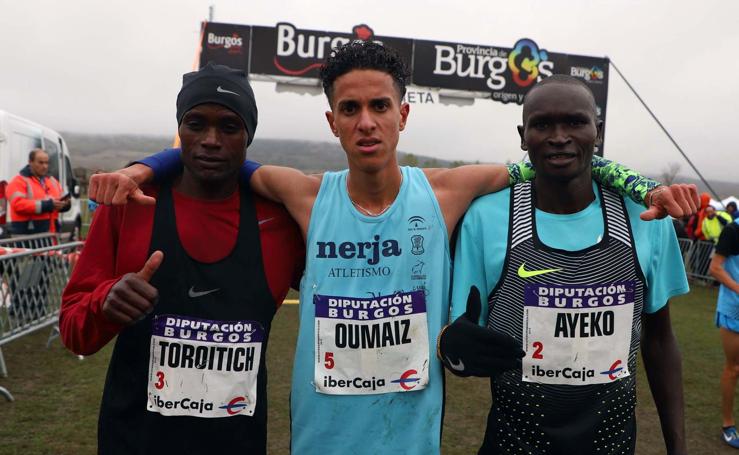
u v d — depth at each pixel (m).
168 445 1.69
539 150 1.66
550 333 1.69
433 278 1.74
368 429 1.70
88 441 3.24
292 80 11.08
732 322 3.56
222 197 1.80
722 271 3.60
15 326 4.64
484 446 1.85
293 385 1.77
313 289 1.73
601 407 1.69
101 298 1.58
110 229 1.77
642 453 3.47
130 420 1.71
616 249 1.70
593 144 1.66
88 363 4.71
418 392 1.71
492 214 1.78
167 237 1.74
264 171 1.85
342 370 1.70
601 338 1.69
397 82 1.73
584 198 1.74
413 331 1.71
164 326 1.70
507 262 1.72
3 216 6.70
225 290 1.74
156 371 1.70
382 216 1.74
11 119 7.36
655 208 1.57
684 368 5.20
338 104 1.70
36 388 4.08
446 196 1.81
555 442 1.69
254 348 1.76
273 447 3.35
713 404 4.30
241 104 1.73
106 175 1.57
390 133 1.70
